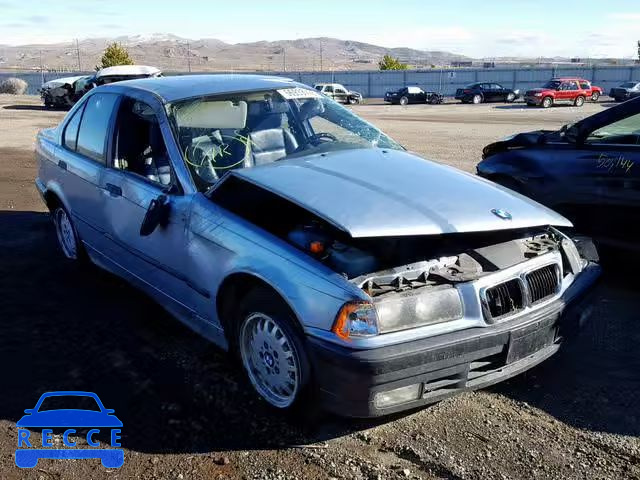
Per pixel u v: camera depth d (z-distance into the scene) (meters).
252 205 3.52
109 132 4.57
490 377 3.11
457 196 3.42
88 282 5.12
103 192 4.46
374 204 3.17
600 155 4.98
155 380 3.58
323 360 2.84
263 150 4.14
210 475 2.80
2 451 2.97
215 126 4.11
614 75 59.50
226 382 3.56
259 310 3.18
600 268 3.93
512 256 3.34
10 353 3.89
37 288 4.99
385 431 3.13
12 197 8.48
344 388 2.81
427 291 2.97
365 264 3.03
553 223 3.53
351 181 3.46
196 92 4.28
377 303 2.83
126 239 4.28
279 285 3.01
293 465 2.86
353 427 3.16
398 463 2.88
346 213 3.05
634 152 4.80
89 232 4.87
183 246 3.67
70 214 5.12
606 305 4.75
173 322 4.36
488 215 3.27
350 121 4.73
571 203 5.12
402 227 3.00
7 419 3.22
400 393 2.90
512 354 3.13
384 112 33.75
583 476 2.80
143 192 4.02
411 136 17.94
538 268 3.35
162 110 4.07
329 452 2.96
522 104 43.00
